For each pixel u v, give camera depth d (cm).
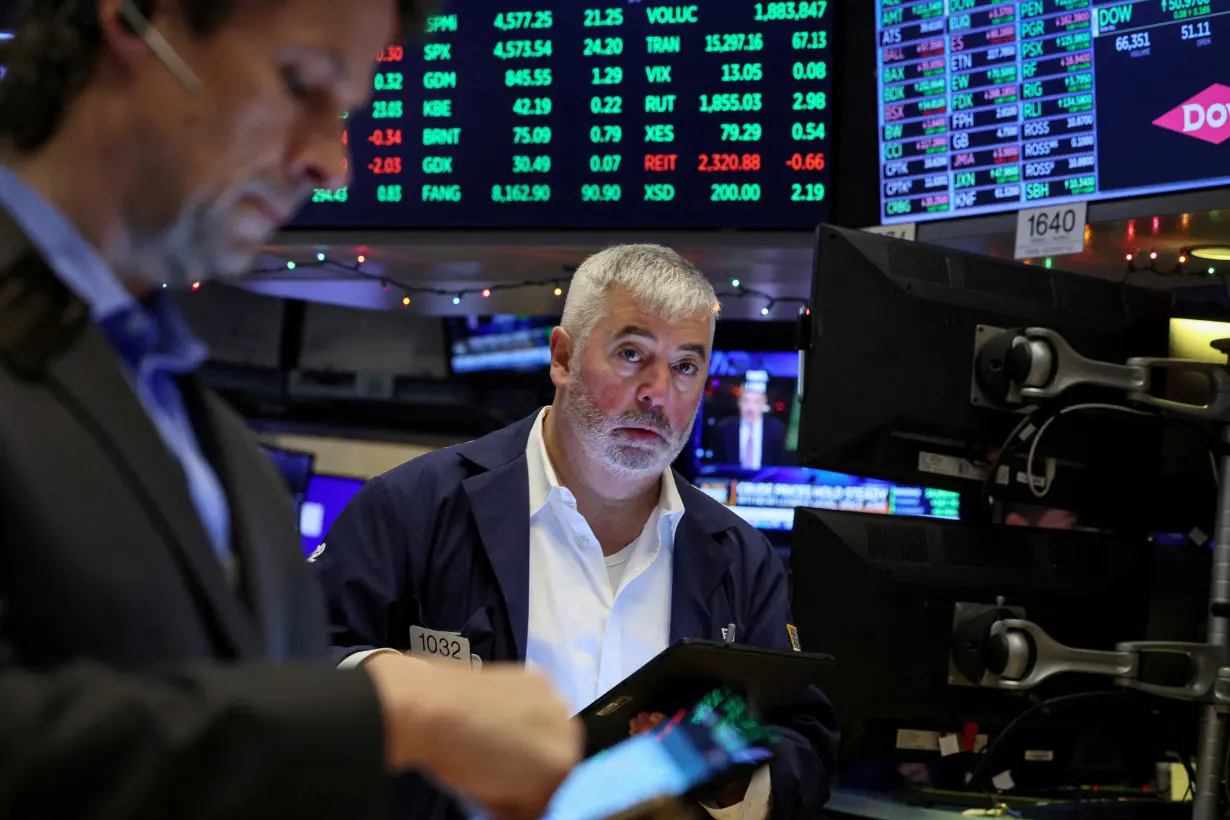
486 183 305
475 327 423
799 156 291
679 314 189
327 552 191
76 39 72
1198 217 249
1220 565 197
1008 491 213
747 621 201
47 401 69
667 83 298
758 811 170
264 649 79
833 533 209
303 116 77
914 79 277
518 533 194
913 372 205
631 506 201
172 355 88
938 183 275
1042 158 261
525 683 69
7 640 64
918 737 211
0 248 70
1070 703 204
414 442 406
